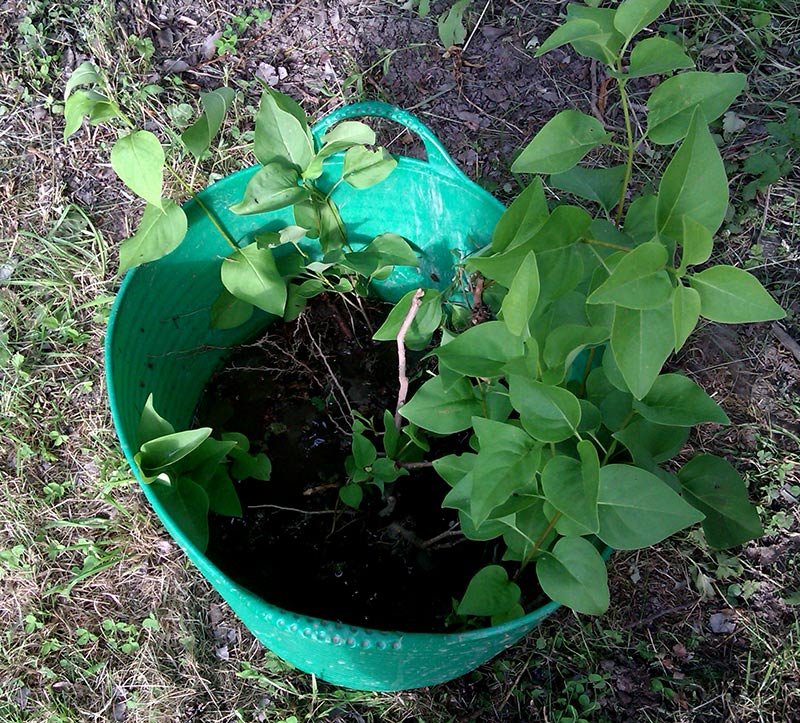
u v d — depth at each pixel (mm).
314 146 1280
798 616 1464
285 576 1355
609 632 1449
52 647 1426
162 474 1022
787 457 1597
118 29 1958
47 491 1548
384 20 2047
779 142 1902
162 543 1518
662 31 2033
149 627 1447
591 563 956
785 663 1420
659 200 846
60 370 1661
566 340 892
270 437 1497
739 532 1123
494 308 1282
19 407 1599
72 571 1491
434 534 1380
